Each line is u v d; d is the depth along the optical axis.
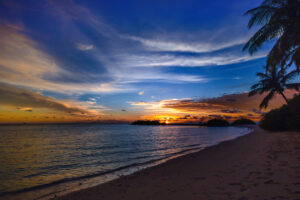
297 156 6.95
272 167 5.69
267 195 3.50
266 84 28.16
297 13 11.12
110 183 6.32
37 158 13.54
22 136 40.34
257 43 12.01
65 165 10.90
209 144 19.50
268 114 29.66
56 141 27.88
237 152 10.33
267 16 11.79
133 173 7.66
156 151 15.84
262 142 14.21
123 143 23.98
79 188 6.25
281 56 12.27
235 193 3.83
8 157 14.06
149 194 4.62
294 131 21.86
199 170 6.78
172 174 6.71
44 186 6.72
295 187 3.75
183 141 25.88
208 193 4.05
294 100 23.97
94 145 22.03
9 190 6.38
